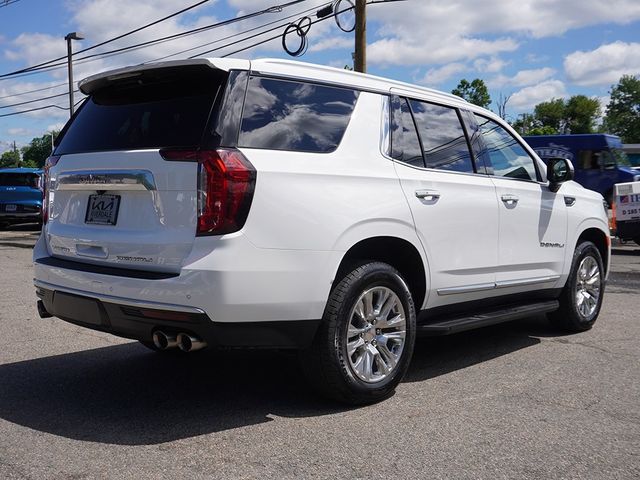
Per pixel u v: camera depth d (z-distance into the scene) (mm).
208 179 3461
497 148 5418
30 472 3127
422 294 4574
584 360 5289
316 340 3895
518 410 4062
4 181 20969
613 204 15438
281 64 3984
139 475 3102
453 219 4688
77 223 4156
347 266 4035
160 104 3920
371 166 4203
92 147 4121
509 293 5395
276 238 3600
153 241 3623
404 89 4688
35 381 4660
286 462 3262
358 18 15328
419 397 4320
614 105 96000
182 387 4527
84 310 3938
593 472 3188
